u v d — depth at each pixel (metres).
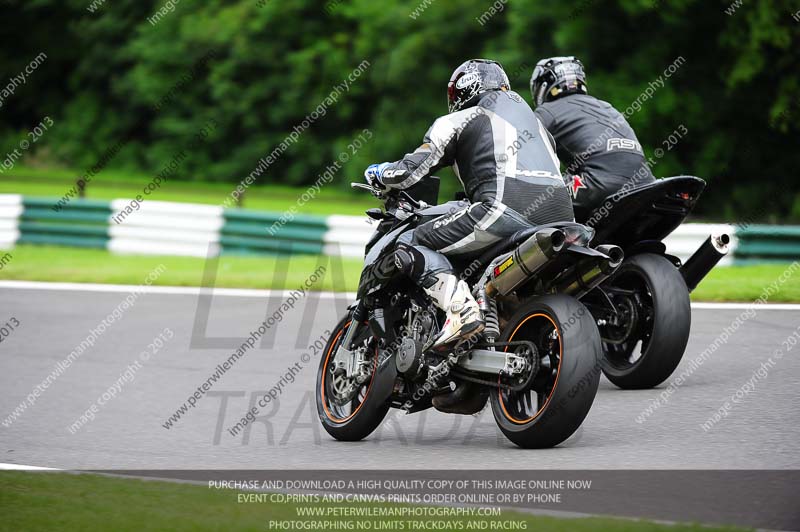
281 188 98.06
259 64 99.25
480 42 86.69
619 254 18.89
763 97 74.44
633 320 23.97
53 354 30.02
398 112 89.44
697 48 74.56
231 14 100.12
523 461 18.17
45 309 37.34
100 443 20.64
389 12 89.44
